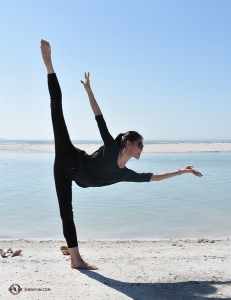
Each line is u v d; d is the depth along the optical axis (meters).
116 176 3.85
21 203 9.42
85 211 8.40
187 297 3.47
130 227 6.88
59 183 4.09
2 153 36.84
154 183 13.80
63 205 4.17
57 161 3.98
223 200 9.91
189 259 4.61
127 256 4.76
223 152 39.06
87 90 3.82
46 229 6.71
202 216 7.87
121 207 8.91
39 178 15.20
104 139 3.68
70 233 4.22
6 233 6.41
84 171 3.81
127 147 3.67
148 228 6.81
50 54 4.06
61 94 4.05
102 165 3.71
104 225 7.05
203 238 5.93
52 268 4.25
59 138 3.92
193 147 50.09
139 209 8.64
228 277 3.98
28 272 4.10
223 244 5.47
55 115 3.96
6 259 4.61
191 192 11.45
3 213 8.15
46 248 5.22
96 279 3.91
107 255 4.81
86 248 5.20
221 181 14.39
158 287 3.71
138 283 3.79
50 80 4.03
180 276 4.00
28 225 7.04
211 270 4.20
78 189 12.25
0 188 12.20
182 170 4.10
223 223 7.23
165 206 9.04
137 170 17.83
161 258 4.66
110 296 3.47
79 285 3.74
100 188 12.46
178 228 6.82
